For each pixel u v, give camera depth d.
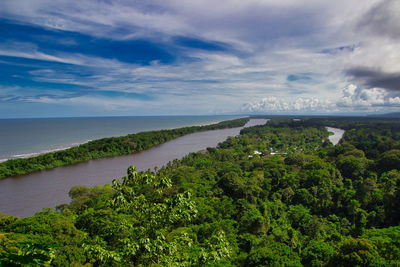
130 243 11.52
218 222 42.25
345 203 53.16
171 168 90.62
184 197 13.05
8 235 28.77
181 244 13.94
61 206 53.50
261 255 28.69
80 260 28.06
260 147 145.75
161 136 186.75
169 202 12.92
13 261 7.54
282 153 132.38
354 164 73.12
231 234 38.81
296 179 63.22
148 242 11.36
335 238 39.62
